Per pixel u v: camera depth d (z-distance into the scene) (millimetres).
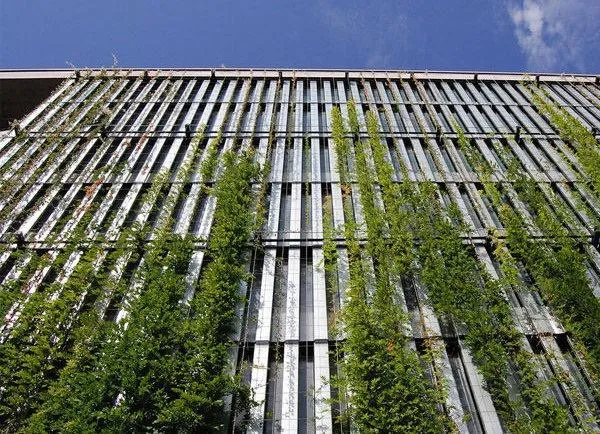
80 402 10562
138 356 11406
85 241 16234
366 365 11781
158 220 17500
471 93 28562
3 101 29766
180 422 10500
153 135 22891
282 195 19422
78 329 12766
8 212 17922
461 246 16000
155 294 13375
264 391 12273
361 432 10820
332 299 14836
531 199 18547
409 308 14586
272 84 28219
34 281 14602
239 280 14562
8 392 11438
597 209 18578
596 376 12227
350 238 16531
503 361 12406
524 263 15969
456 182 20188
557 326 13781
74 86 27297
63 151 21484
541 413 11102
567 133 23609
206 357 11898
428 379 12594
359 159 20922
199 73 28797
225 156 20438
